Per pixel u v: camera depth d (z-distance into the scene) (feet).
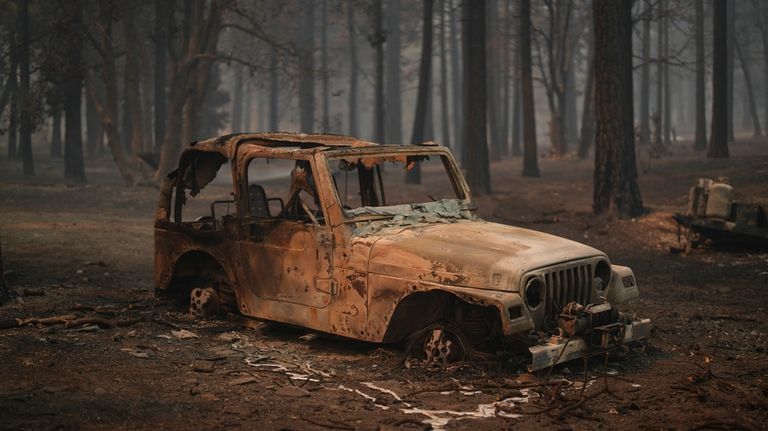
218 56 108.37
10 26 125.18
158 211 30.58
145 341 25.94
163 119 129.59
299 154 25.20
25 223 62.23
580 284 23.44
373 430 18.02
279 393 20.62
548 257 22.63
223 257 27.71
